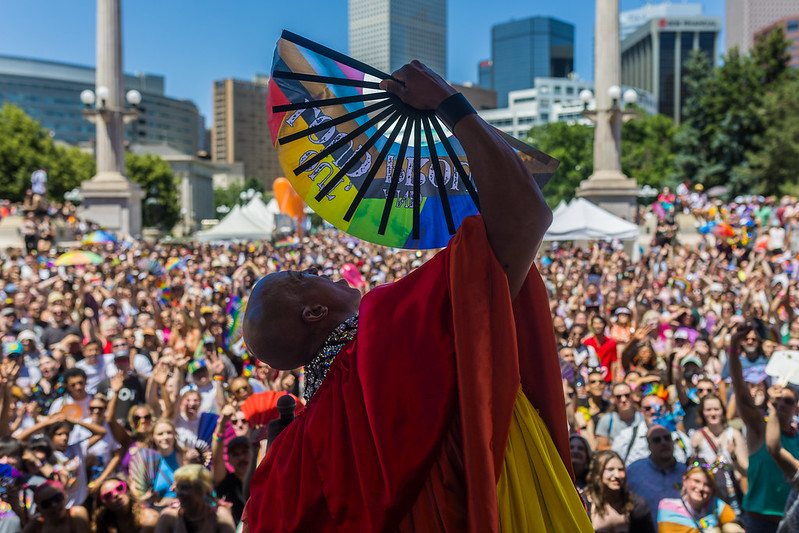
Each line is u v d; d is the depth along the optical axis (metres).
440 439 1.25
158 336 10.41
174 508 4.71
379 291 1.35
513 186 1.27
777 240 26.16
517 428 1.37
